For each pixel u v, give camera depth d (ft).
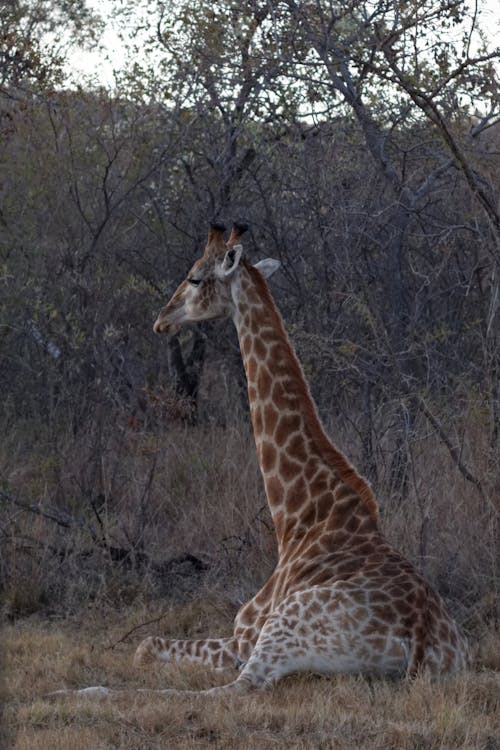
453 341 46.62
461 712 24.27
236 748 22.89
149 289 52.26
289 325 44.60
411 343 41.83
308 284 49.29
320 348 41.86
